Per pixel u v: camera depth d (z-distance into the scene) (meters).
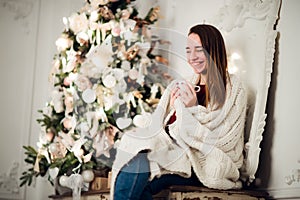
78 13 4.34
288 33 3.67
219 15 4.19
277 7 3.71
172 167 3.31
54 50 5.08
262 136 3.63
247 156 3.59
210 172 3.37
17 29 5.12
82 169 3.94
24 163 4.88
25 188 4.83
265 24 3.75
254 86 3.77
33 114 4.99
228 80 3.60
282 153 3.59
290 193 3.49
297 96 3.55
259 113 3.60
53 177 3.95
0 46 5.10
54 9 5.16
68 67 4.04
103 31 4.05
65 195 4.04
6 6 5.15
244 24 3.94
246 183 3.65
